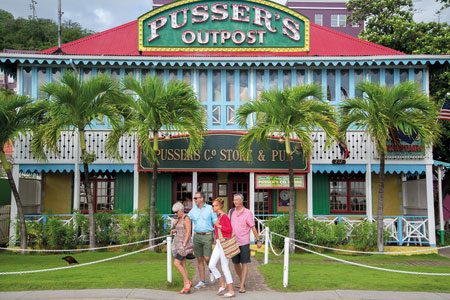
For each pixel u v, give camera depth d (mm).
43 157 13336
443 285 8695
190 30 16297
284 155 15117
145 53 16812
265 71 16109
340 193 17141
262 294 8000
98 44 18250
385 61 15344
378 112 12688
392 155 15227
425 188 15383
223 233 7836
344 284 8641
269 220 14688
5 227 16828
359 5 26391
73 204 16141
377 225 13867
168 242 8695
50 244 14180
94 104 12891
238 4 16391
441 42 21672
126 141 15141
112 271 9992
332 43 18500
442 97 21469
